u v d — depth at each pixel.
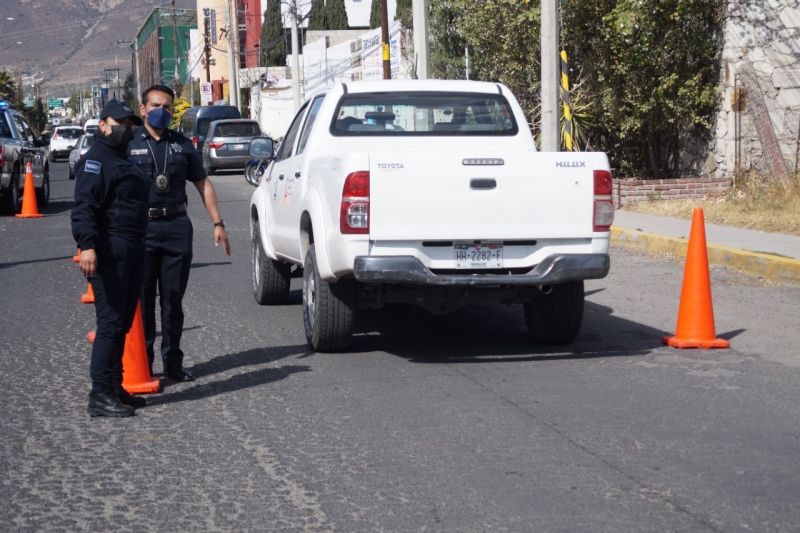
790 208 21.70
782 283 15.91
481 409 9.05
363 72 60.12
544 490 6.96
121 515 6.64
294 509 6.69
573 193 10.48
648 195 24.41
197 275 17.67
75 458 7.84
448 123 12.55
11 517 6.62
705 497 6.80
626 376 10.23
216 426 8.66
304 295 11.72
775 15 24.16
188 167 10.33
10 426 8.73
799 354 11.16
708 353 11.28
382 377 10.30
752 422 8.55
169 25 153.50
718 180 24.45
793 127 24.03
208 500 6.89
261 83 87.31
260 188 14.76
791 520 6.40
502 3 27.38
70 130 77.25
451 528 6.32
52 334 12.83
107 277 8.91
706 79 25.59
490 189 10.33
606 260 10.53
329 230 10.59
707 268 11.62
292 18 55.72
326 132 12.23
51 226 26.38
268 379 10.28
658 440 8.06
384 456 7.75
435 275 10.24
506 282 10.33
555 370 10.55
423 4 30.78
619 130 27.23
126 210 8.90
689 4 24.52
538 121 28.39
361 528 6.34
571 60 27.53
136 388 9.73
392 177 10.19
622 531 6.24
